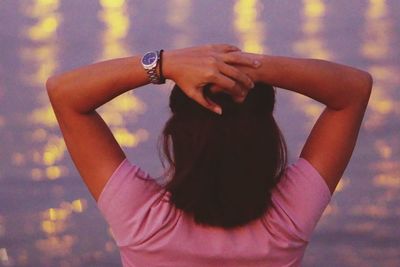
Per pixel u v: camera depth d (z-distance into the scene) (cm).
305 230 159
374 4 870
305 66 154
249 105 152
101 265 426
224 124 151
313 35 805
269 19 852
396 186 509
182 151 153
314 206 160
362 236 450
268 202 158
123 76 153
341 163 162
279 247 158
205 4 898
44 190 516
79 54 785
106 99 157
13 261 432
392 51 759
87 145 161
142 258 159
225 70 145
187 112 152
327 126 162
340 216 470
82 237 455
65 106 158
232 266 158
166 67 148
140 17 871
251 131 151
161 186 160
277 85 154
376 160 548
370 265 423
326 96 158
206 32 829
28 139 599
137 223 158
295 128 603
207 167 152
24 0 923
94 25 853
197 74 145
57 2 919
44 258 435
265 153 153
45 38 820
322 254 432
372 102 645
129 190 159
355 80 158
